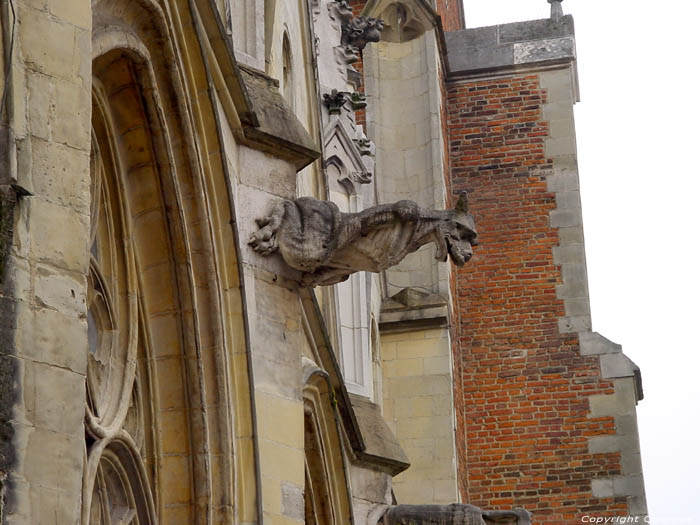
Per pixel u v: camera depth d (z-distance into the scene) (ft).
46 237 28.14
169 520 37.27
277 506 39.91
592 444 83.15
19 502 26.48
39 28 29.17
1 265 27.27
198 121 38.88
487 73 91.30
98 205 36.83
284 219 41.65
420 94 85.81
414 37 87.04
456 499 77.25
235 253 39.42
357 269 41.45
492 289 87.10
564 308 86.17
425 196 84.02
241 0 48.47
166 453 37.60
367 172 65.98
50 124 28.84
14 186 27.73
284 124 42.93
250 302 40.70
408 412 78.89
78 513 27.32
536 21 92.48
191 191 38.45
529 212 88.43
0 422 26.61
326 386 51.42
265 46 50.37
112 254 37.32
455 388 80.94
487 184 89.30
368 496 56.85
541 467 83.20
